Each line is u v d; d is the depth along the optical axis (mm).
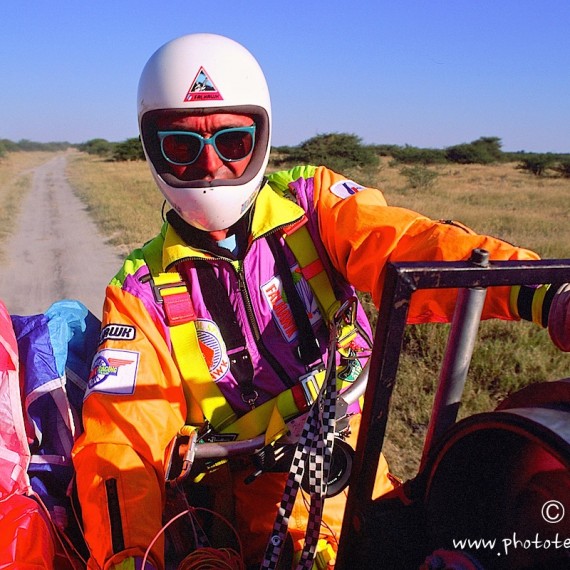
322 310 1768
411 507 1137
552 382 994
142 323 1612
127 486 1417
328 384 1351
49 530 1582
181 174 1631
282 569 1583
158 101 1584
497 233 11039
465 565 955
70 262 9117
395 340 918
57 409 1923
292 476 1312
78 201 18859
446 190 24469
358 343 1876
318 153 41312
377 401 944
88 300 7207
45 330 2086
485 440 1004
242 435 1661
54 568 1606
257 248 1736
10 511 1544
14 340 2014
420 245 1436
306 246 1762
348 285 1842
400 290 896
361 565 1062
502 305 1232
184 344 1645
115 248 10141
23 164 58312
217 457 1542
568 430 861
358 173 33906
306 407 1663
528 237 10445
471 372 4086
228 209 1631
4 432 1763
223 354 1687
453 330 1030
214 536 1682
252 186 1661
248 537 1735
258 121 1647
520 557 949
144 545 1367
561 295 1134
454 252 1348
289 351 1725
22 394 1961
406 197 20375
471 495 1020
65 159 75625
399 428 3480
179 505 1583
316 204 1798
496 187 26984
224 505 1696
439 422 1092
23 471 1725
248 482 1607
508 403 1075
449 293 1342
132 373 1541
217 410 1658
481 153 55406
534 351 4367
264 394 1705
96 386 1525
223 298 1698
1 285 7918
